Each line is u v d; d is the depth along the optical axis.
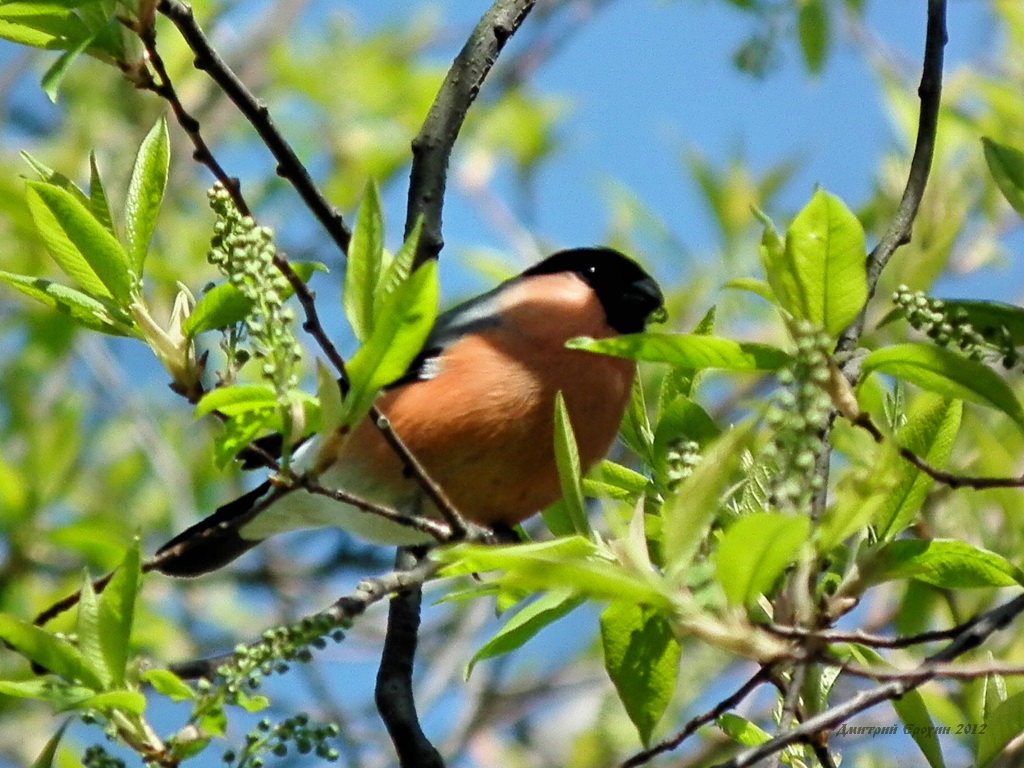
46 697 6.00
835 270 6.11
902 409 7.63
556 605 6.72
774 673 6.95
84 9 6.73
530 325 9.64
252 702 6.13
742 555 5.63
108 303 6.94
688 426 7.52
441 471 9.34
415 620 8.84
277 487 6.50
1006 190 7.49
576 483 6.46
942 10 8.29
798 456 5.86
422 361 9.48
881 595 11.10
